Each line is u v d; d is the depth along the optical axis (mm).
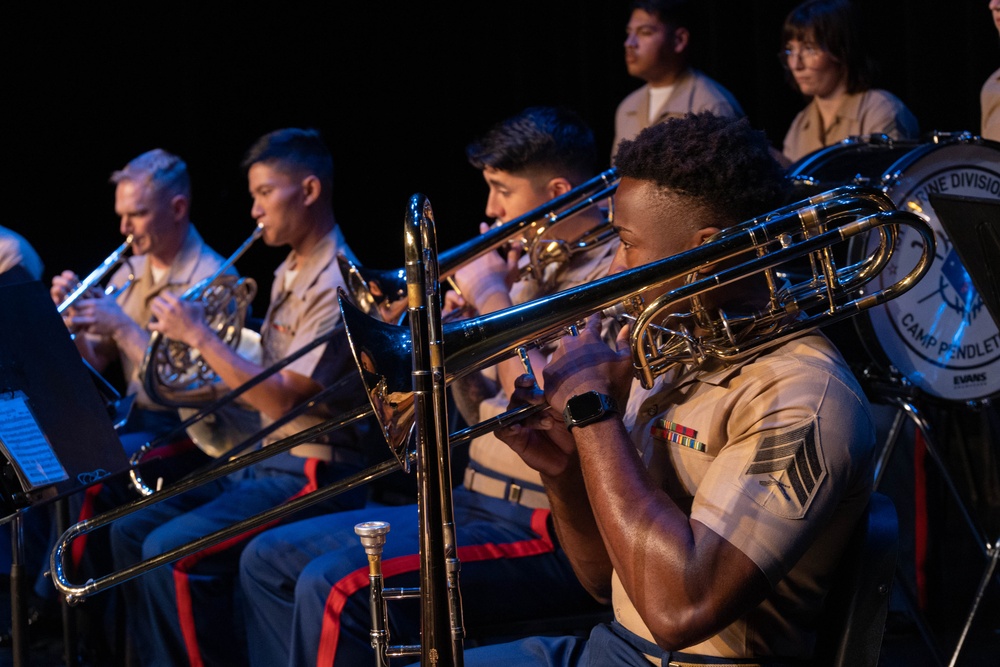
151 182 4559
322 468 3604
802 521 1660
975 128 4547
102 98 7023
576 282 2955
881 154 3119
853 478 1725
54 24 6922
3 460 2523
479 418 3049
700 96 4668
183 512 3846
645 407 1972
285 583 2930
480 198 6883
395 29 6918
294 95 7070
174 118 7055
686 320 1920
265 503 3520
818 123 4312
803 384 1745
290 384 3533
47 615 4145
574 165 3213
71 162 7051
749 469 1699
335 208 7125
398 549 2742
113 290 4469
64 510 3434
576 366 1830
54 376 2449
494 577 2627
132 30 6977
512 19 6508
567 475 2102
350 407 3605
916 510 3535
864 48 4168
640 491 1723
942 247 2924
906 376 2930
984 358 2949
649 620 1659
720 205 1888
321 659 2576
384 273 3025
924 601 3533
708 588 1631
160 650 3439
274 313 3930
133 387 4457
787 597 1810
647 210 1916
